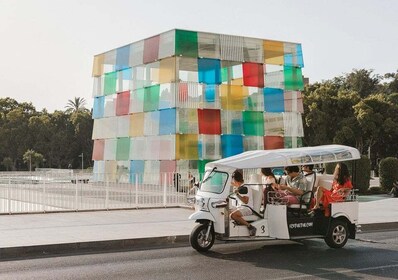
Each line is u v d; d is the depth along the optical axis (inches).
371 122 2423.7
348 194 520.7
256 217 495.8
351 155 527.5
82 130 3836.1
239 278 368.2
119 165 1593.3
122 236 543.8
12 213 756.6
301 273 387.2
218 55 1457.9
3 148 3671.3
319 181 531.8
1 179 1170.0
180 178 978.7
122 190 882.1
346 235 512.7
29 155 3437.5
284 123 1551.4
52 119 3890.3
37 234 559.5
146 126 1487.5
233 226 484.1
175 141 1375.5
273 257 458.6
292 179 522.3
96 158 1711.4
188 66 1414.9
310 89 2696.9
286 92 1562.5
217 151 1433.3
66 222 666.8
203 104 1424.7
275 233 490.6
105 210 810.2
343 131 2421.3
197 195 502.0
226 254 474.6
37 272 392.5
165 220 690.8
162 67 1441.9
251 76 1507.1
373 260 443.2
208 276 375.2
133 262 434.3
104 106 1695.4
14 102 4264.3
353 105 2527.1
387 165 1254.9
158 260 443.8
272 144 1523.1
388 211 839.7
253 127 1494.8
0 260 450.0
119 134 1608.0
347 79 3617.1
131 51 1577.3
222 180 488.4
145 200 874.1
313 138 2539.4
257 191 502.9
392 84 3435.0
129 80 1581.0
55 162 3791.8
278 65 1557.6
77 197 821.9
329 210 503.5
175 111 1380.4
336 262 433.7
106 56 1700.3
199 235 484.7
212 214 481.4
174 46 1389.0
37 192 912.3
